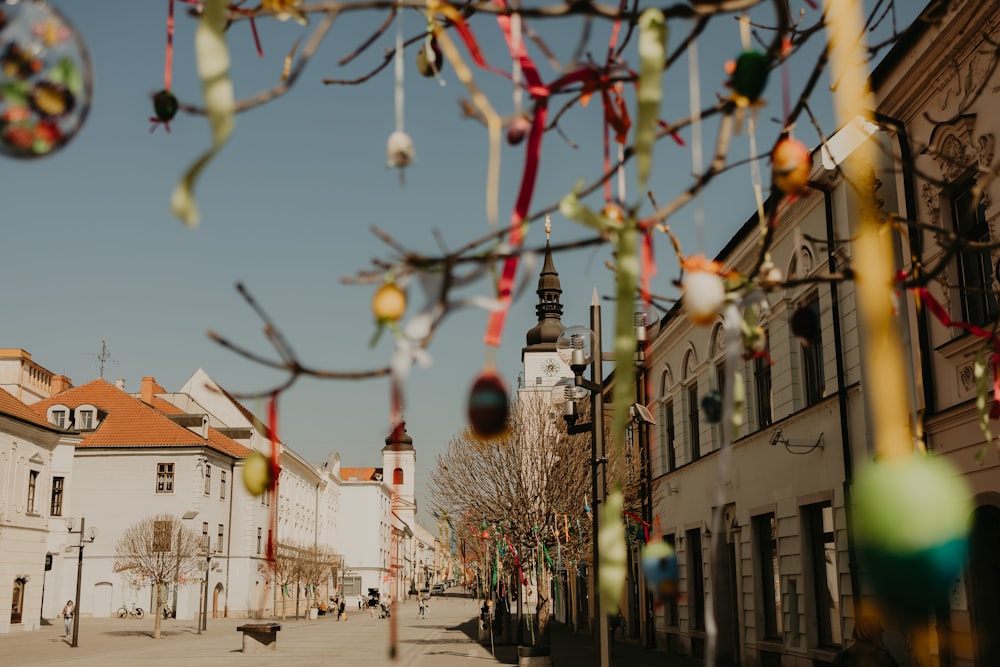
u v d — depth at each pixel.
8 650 30.52
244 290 2.00
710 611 1.75
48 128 1.78
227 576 61.06
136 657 28.03
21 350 74.81
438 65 2.68
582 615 38.53
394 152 2.06
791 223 16.27
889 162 12.27
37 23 1.77
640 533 23.69
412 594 119.00
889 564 1.26
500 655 26.09
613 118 2.48
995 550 10.55
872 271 1.52
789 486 16.47
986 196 10.65
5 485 37.25
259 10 2.17
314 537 85.88
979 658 10.38
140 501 55.41
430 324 1.98
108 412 57.91
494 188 1.97
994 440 10.19
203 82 1.56
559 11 2.12
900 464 1.31
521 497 24.91
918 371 11.80
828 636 15.09
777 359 16.97
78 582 33.03
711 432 20.91
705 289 1.96
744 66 2.17
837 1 1.90
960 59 10.88
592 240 2.14
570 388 15.63
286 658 27.22
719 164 2.20
